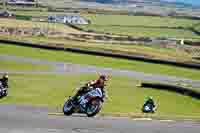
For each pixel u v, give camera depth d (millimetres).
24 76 127125
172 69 199625
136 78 158000
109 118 40562
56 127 32844
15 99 67000
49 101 69812
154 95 101375
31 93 82625
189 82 163125
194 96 100250
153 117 46156
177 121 43594
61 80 121938
